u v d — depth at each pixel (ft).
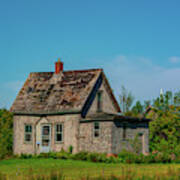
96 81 137.49
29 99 143.84
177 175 68.13
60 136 134.10
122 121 125.39
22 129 139.64
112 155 119.34
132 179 65.41
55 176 66.08
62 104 134.62
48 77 150.51
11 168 97.76
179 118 137.39
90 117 129.59
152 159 116.57
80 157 119.44
